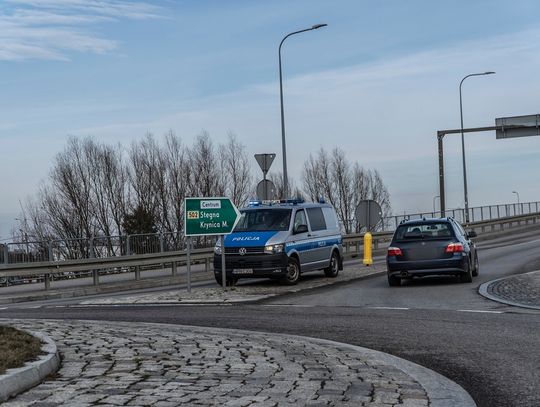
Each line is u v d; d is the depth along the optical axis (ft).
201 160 160.04
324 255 67.72
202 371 24.41
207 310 46.44
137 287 78.38
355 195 208.54
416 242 57.41
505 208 174.50
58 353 26.21
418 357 27.63
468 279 58.18
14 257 74.18
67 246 78.79
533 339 30.40
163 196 155.12
